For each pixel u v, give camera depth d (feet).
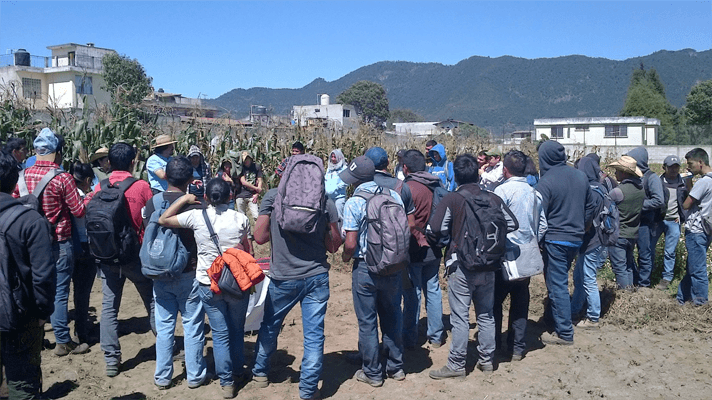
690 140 156.04
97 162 20.54
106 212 14.44
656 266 26.27
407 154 17.48
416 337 17.57
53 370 15.79
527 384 15.07
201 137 38.73
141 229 15.51
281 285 13.76
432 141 26.99
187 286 14.32
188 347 14.65
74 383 14.94
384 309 14.89
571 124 170.81
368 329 14.62
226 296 13.69
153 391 14.66
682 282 21.45
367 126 42.09
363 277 14.25
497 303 17.15
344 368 16.26
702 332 18.78
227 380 14.21
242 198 33.42
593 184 18.90
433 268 17.49
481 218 14.47
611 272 25.64
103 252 14.53
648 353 17.16
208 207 13.96
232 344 14.79
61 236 15.70
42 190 15.01
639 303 20.65
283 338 18.67
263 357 14.67
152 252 13.58
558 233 17.19
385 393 14.64
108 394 14.43
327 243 14.11
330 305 21.88
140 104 34.96
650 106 203.62
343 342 18.29
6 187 11.48
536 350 17.56
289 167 13.64
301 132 40.40
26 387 11.71
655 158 142.00
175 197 14.16
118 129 30.17
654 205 22.40
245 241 14.40
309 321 14.01
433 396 14.43
